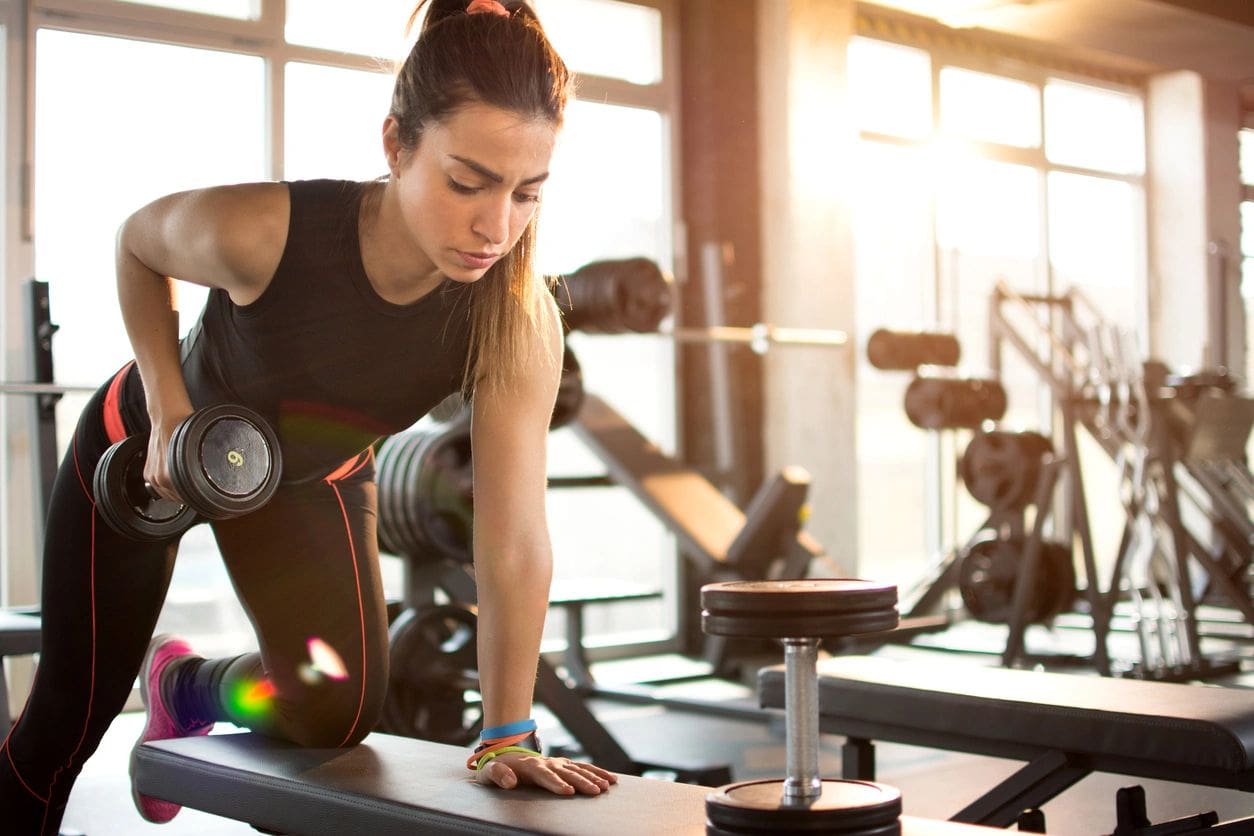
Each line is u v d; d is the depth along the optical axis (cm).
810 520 622
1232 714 174
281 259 147
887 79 705
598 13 603
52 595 168
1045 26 623
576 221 586
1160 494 496
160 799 167
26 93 441
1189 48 654
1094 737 179
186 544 490
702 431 622
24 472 445
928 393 593
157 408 153
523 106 127
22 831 174
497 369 151
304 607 169
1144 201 764
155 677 197
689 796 133
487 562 149
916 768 346
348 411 162
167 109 475
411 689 323
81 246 457
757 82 629
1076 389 525
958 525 723
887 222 705
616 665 584
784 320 621
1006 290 586
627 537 623
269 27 492
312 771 150
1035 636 625
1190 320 746
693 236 625
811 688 109
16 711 436
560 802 130
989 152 744
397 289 150
